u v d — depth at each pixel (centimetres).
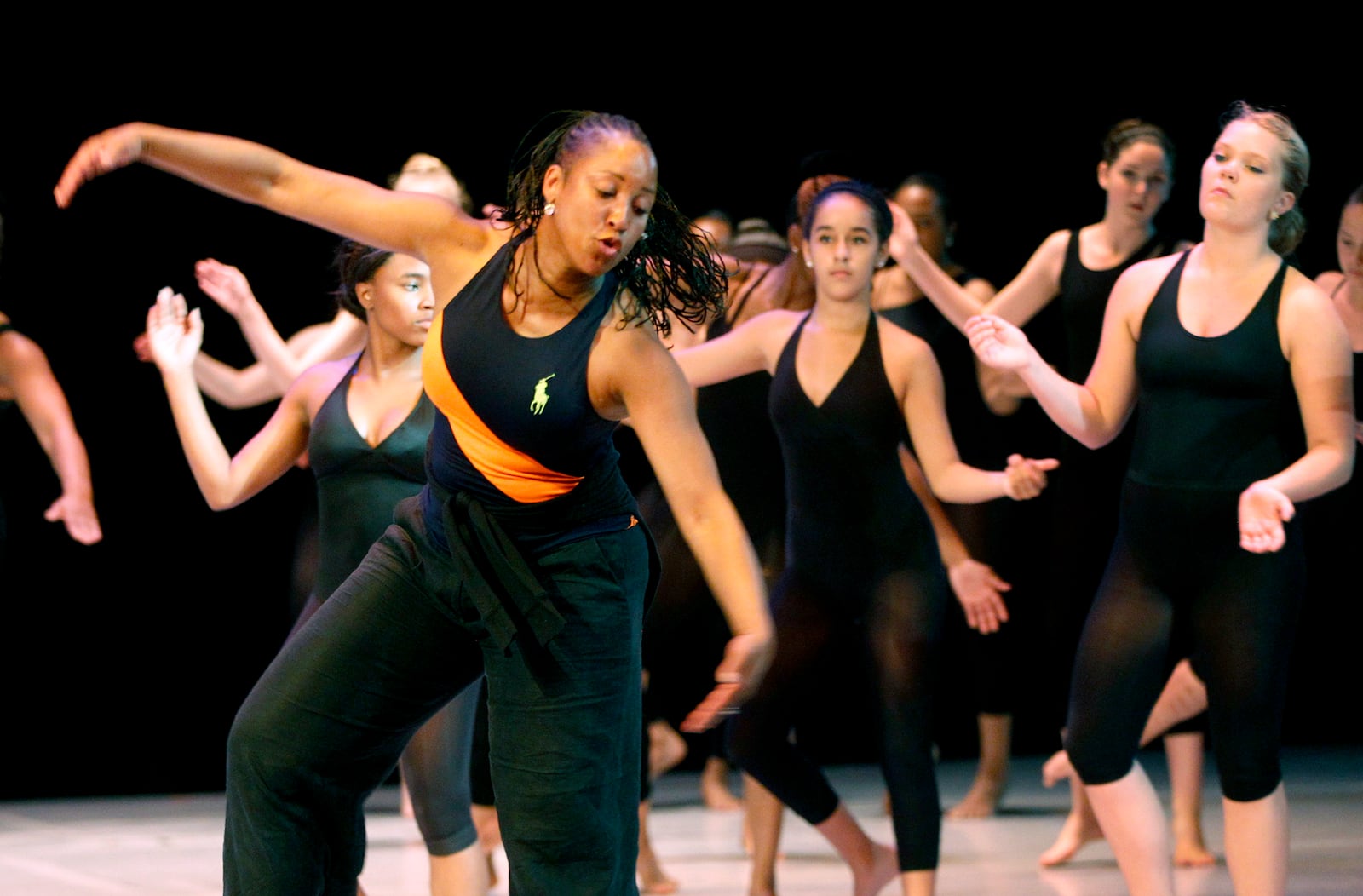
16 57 1344
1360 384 786
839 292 746
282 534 1542
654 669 907
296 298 1455
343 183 507
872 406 738
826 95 1439
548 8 1412
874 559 746
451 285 500
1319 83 1365
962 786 1254
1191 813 935
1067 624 992
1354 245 783
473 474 497
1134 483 675
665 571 891
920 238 1070
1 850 1026
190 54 1368
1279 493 592
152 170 1416
